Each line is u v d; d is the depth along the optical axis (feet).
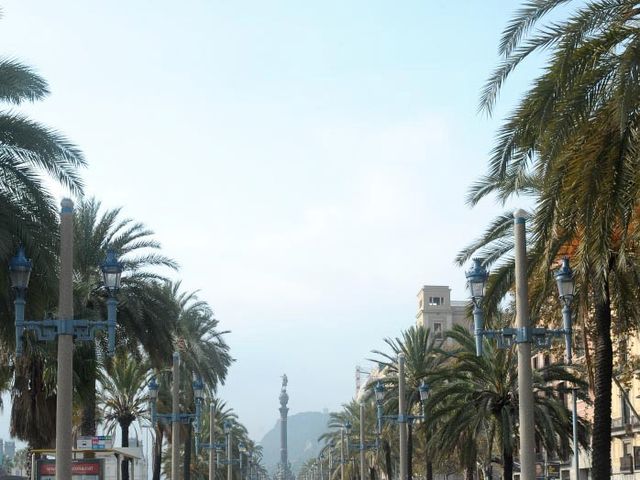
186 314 192.75
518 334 63.05
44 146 75.31
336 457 461.78
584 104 56.29
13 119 75.25
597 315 78.54
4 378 131.34
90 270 132.16
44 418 129.59
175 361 140.77
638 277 78.54
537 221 64.44
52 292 75.10
